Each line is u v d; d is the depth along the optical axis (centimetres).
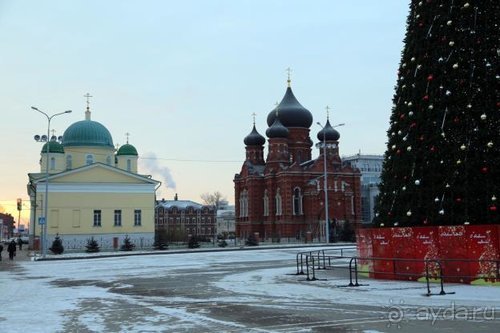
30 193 7119
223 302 1560
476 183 1869
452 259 1706
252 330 1109
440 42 2022
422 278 1989
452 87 1959
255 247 5822
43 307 1517
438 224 1956
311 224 8356
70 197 6356
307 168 8681
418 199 2020
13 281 2403
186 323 1215
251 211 9156
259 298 1633
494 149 1866
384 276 2136
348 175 8788
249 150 9844
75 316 1345
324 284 1984
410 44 2144
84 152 7638
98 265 3425
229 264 3319
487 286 1758
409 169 2061
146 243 6588
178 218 13262
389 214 2144
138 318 1299
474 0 1972
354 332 1061
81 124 7806
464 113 1923
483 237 1812
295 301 1546
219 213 16712
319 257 2912
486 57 1933
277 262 3447
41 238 6094
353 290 1767
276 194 8862
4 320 1293
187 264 3378
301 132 9462
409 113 2083
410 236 2042
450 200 1916
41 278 2547
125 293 1847
